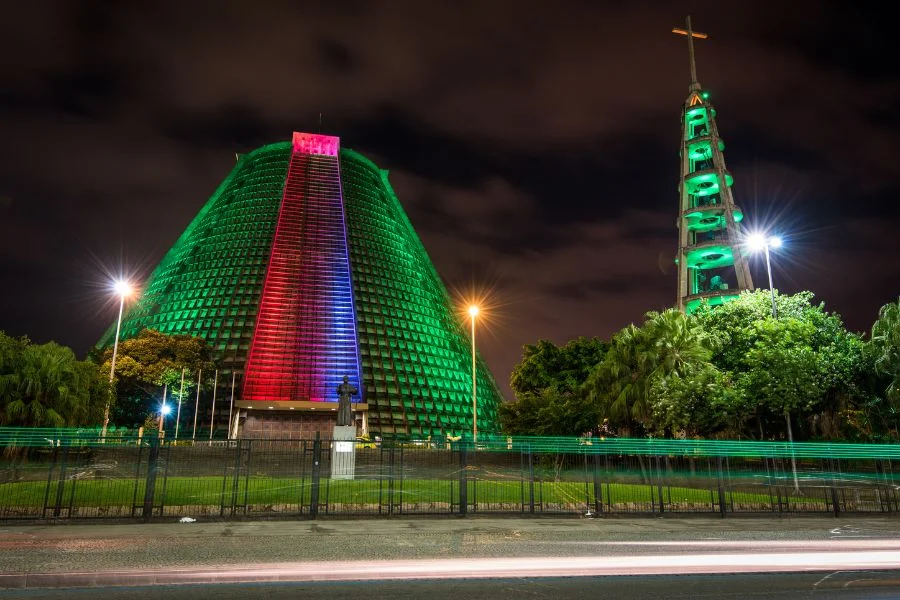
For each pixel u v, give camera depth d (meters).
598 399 45.84
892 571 13.05
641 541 16.31
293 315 106.44
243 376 98.81
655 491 27.86
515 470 39.41
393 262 123.94
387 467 39.62
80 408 47.38
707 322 48.00
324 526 18.73
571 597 10.56
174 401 85.94
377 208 133.62
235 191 132.00
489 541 15.98
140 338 83.38
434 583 11.60
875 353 38.06
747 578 12.23
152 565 12.45
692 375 41.69
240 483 27.44
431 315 121.81
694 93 97.38
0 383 43.00
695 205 94.62
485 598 10.42
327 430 95.94
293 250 115.81
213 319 106.50
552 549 14.83
